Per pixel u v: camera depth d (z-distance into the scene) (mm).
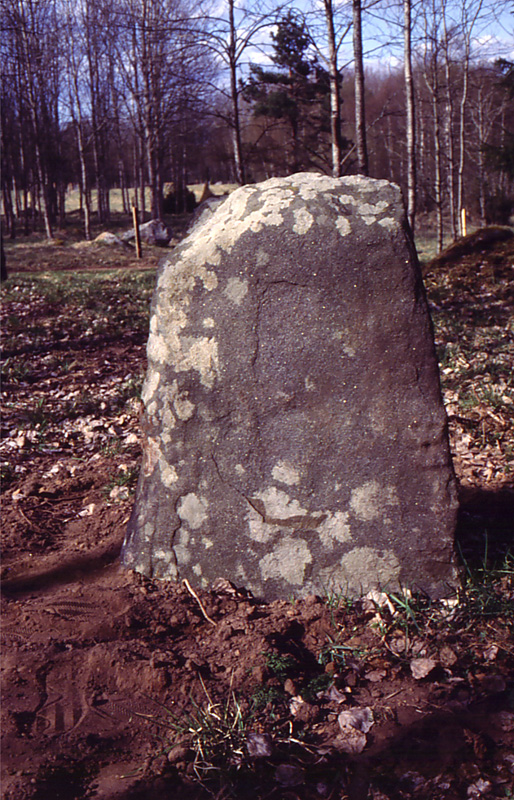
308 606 3043
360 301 3076
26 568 3609
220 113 18438
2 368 8109
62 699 2502
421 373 3064
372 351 3074
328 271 3084
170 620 2953
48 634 2908
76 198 60688
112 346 9820
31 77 31781
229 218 3229
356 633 2848
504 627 2863
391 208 3096
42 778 2119
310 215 3107
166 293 3250
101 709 2453
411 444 3062
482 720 2348
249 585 3201
